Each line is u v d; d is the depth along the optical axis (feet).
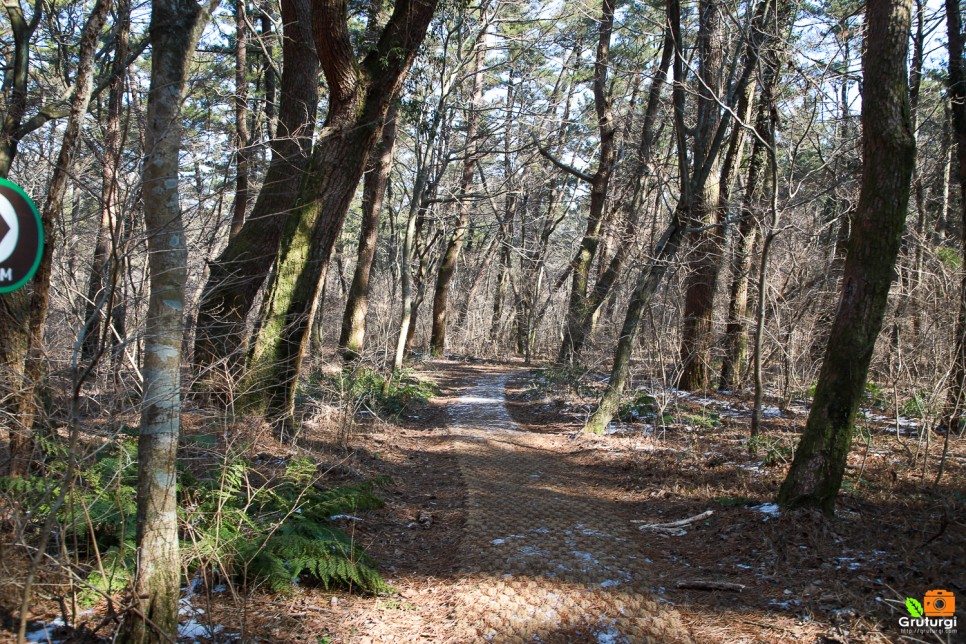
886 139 17.72
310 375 39.73
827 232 49.24
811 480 18.71
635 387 48.67
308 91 34.45
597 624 13.56
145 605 10.18
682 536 19.49
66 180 14.23
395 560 17.65
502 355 116.47
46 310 14.10
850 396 18.60
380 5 43.01
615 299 68.54
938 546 15.90
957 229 55.72
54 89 22.16
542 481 26.78
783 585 15.08
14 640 10.23
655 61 57.93
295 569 14.19
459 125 72.69
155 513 10.38
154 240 10.45
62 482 9.80
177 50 10.44
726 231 47.67
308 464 19.71
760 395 29.66
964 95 30.32
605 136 59.72
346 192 29.73
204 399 20.67
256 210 33.14
